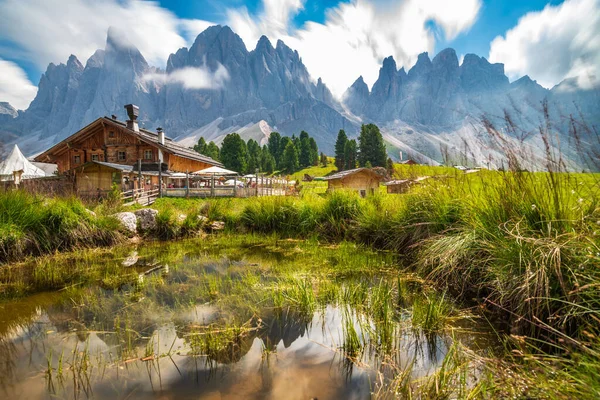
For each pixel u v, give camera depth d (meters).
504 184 4.47
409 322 3.68
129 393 2.45
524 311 3.36
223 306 4.25
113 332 3.53
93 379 2.63
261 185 21.77
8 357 3.01
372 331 3.46
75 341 3.33
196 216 11.05
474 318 3.79
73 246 8.06
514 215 4.20
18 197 7.89
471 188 5.52
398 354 2.99
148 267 6.52
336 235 9.45
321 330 3.54
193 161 33.91
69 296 4.78
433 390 2.39
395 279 5.40
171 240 9.76
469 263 4.69
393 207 8.16
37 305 4.43
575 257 3.10
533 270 3.41
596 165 3.01
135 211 10.51
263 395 2.40
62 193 11.45
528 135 3.60
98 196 17.50
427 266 5.62
